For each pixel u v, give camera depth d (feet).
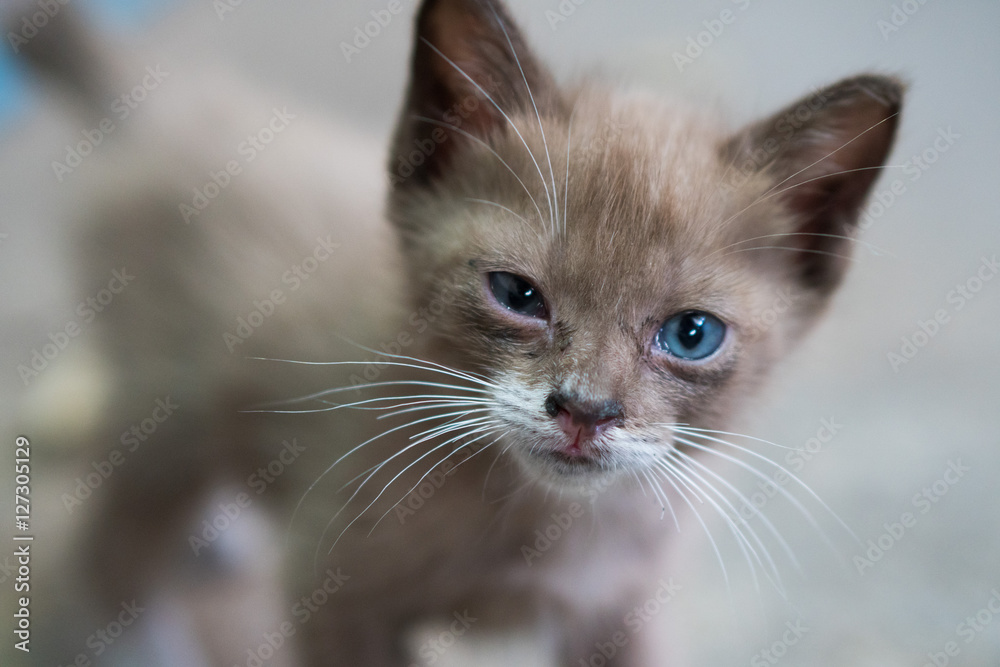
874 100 0.75
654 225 0.70
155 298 0.89
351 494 0.77
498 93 0.76
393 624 0.80
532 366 0.72
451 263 0.74
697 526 0.82
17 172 1.01
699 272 0.71
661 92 0.85
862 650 0.91
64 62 0.95
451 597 0.80
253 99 0.98
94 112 0.96
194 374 0.88
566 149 0.73
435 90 0.76
